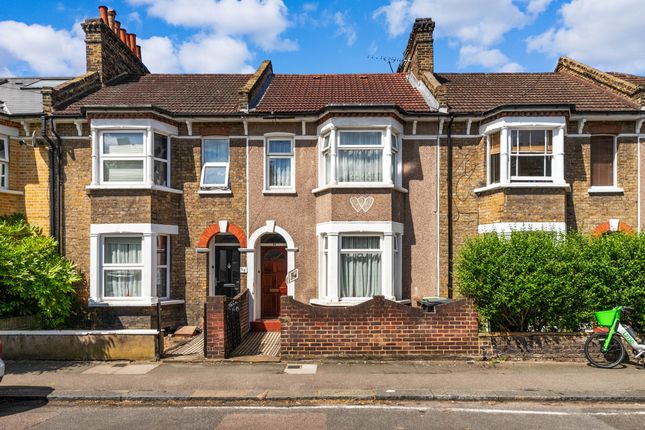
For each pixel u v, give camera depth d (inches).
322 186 485.1
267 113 487.5
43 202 494.0
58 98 505.4
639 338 354.0
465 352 360.5
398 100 546.6
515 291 349.1
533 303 350.6
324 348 362.0
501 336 360.5
